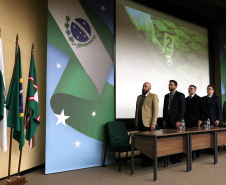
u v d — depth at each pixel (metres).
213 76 7.48
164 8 6.31
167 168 4.36
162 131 4.12
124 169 4.30
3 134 3.16
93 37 4.75
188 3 6.70
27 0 4.36
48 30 4.22
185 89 6.63
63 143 4.20
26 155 4.12
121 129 4.65
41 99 4.53
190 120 5.40
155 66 5.99
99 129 4.64
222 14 7.53
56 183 3.48
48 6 4.26
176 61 6.49
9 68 3.89
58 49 4.29
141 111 4.56
